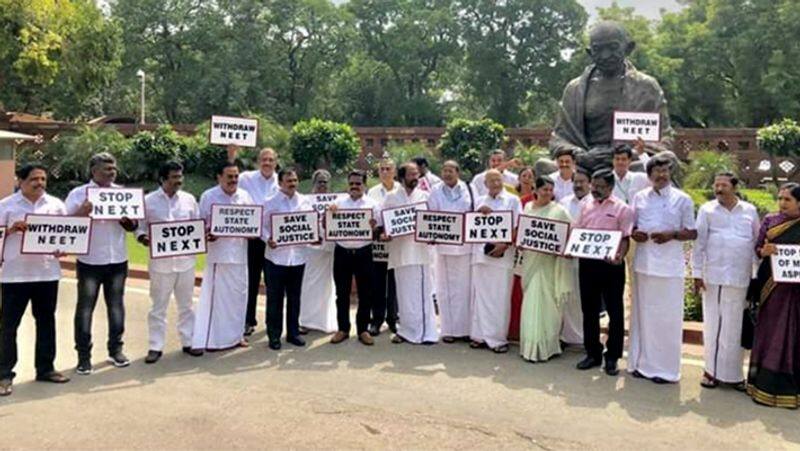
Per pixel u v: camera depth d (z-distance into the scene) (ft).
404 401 17.65
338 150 73.82
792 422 16.55
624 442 15.28
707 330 19.06
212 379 19.30
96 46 78.54
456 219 22.41
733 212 18.80
